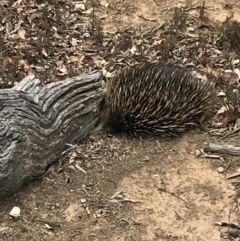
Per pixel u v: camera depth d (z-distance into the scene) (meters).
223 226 2.29
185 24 3.11
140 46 2.98
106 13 3.21
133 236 2.25
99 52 2.97
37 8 3.16
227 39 3.02
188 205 2.35
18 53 2.93
